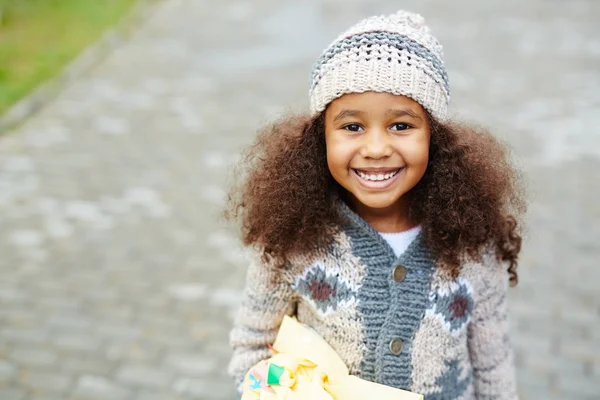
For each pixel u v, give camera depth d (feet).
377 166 4.31
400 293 4.62
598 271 11.66
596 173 15.07
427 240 4.69
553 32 25.21
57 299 11.24
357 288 4.65
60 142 17.56
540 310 10.71
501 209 4.94
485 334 4.99
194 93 20.92
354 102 4.22
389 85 4.12
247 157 5.23
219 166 16.17
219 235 13.21
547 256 12.09
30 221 13.67
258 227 4.84
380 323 4.63
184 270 12.07
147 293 11.40
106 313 10.91
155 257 12.45
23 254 12.48
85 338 10.33
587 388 9.19
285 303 5.01
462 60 22.70
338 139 4.36
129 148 17.22
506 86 20.33
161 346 10.18
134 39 25.91
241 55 24.20
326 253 4.72
